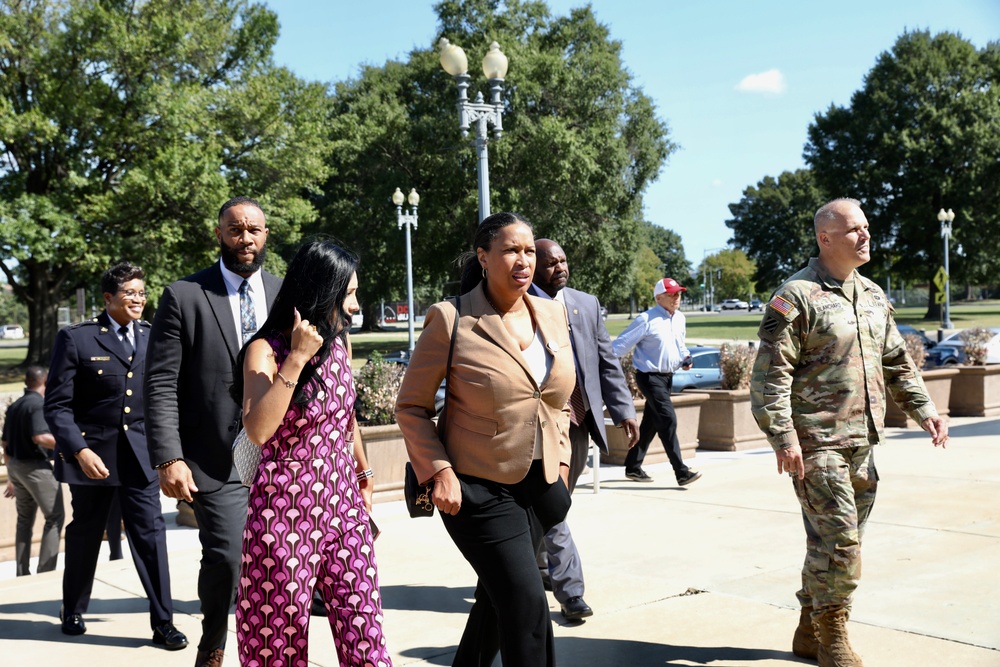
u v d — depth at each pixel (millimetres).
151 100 30578
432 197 37812
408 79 40656
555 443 2930
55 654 4039
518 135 36188
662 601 4500
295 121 34094
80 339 4371
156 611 4121
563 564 4242
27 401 5953
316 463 2758
